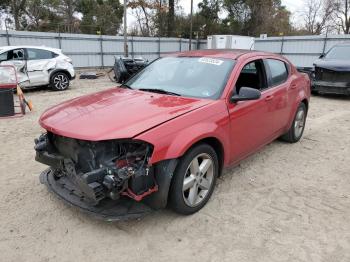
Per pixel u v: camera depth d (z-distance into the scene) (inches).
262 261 113.9
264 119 177.3
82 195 127.4
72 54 915.4
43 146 139.1
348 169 194.1
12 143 230.5
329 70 426.9
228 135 148.4
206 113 137.2
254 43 1054.4
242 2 1514.5
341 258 116.1
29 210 141.6
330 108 377.1
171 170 122.4
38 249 118.1
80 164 126.3
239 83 163.3
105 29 1526.8
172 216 138.8
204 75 161.0
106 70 917.8
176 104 138.9
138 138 114.3
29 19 1471.5
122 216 119.3
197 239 124.7
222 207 146.9
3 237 123.9
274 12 1672.0
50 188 137.9
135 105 137.6
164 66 179.6
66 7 1504.7
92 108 137.3
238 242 123.4
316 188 168.2
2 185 164.4
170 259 114.3
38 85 477.1
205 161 139.6
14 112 319.6
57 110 143.9
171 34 1499.8
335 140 249.4
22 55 459.8
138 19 1624.0
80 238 124.4
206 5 1541.6
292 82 209.8
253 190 163.9
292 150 223.5
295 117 224.8
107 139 112.4
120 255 115.9
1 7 1411.2
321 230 131.6
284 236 127.4
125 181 115.1
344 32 1626.5
